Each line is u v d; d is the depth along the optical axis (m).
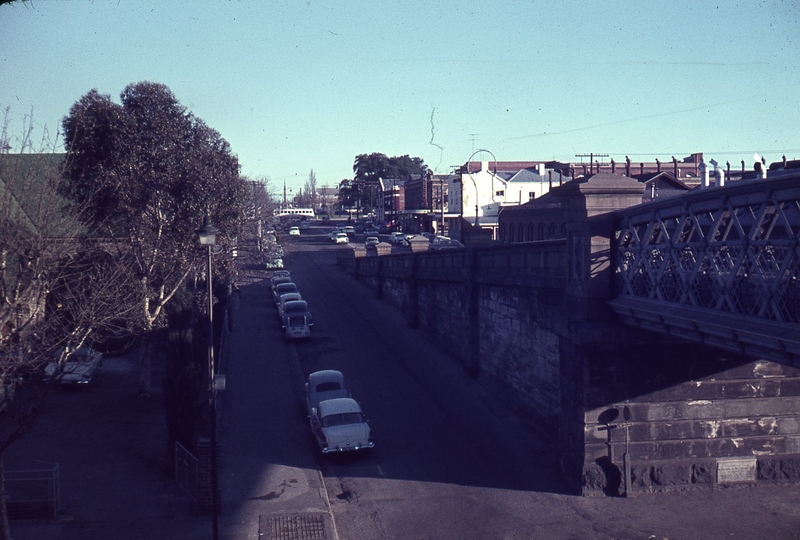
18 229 14.42
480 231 28.59
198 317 30.09
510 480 18.12
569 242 18.09
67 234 18.59
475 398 25.89
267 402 25.50
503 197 81.69
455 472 18.78
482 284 27.62
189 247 26.48
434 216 99.81
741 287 12.54
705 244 13.08
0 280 13.70
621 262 16.61
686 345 17.03
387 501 16.80
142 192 25.75
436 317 34.66
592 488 16.84
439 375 29.22
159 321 26.22
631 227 16.16
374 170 152.62
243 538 14.38
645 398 16.97
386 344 35.16
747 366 17.22
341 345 34.91
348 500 16.88
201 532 14.59
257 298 50.25
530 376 22.55
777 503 16.22
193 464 17.33
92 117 25.77
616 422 16.83
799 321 10.96
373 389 27.11
